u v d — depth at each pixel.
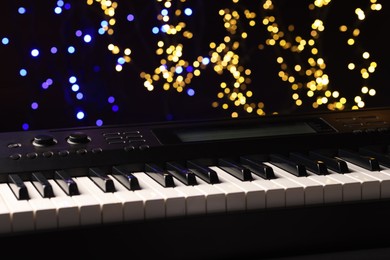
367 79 1.64
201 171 1.26
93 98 1.51
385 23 1.64
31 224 1.11
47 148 1.30
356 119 1.46
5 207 1.12
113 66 1.52
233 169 1.28
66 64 1.49
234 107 1.58
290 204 1.21
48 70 1.49
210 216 1.19
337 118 1.46
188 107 1.56
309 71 1.61
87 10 1.50
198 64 1.56
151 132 1.37
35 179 1.23
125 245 1.16
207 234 1.19
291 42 1.60
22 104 1.48
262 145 1.37
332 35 1.62
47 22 1.48
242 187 1.21
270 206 1.21
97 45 1.51
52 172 1.27
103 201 1.15
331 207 1.24
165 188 1.21
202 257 1.20
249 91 1.58
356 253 1.25
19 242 1.11
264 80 1.59
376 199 1.25
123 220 1.15
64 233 1.13
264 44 1.58
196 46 1.55
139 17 1.52
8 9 1.46
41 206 1.12
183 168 1.27
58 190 1.20
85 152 1.29
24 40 1.47
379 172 1.30
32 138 1.33
